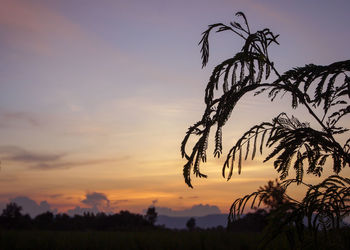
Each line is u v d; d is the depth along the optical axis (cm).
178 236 1950
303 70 128
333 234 119
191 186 139
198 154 140
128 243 1831
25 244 1652
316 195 122
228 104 138
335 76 120
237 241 1386
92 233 2006
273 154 137
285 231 130
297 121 144
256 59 142
